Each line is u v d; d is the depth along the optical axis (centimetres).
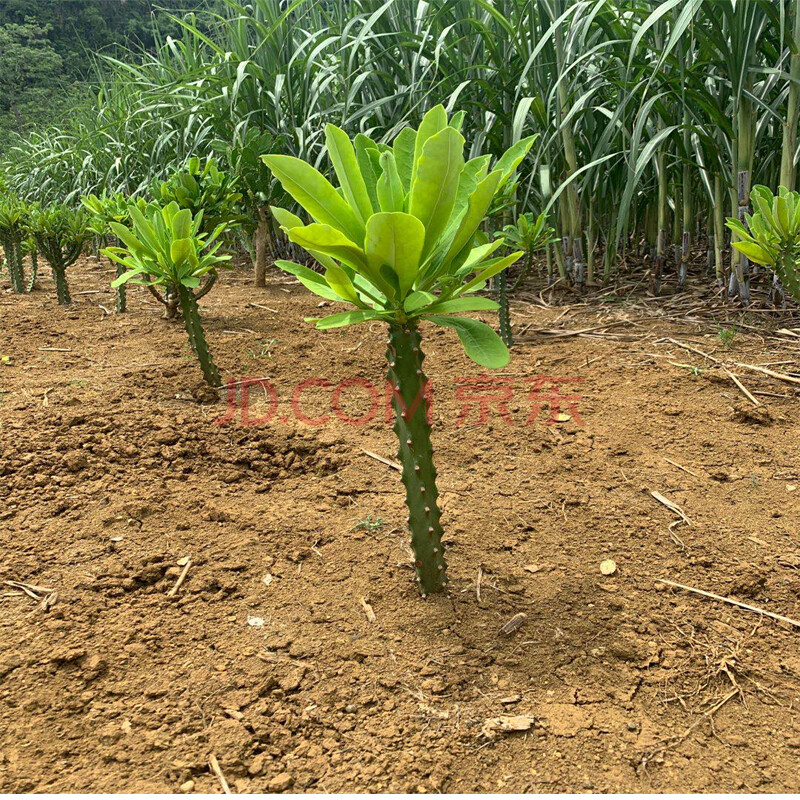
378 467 255
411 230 135
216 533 212
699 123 418
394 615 175
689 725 143
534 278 538
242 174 487
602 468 252
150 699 148
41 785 127
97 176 775
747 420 286
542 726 142
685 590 185
